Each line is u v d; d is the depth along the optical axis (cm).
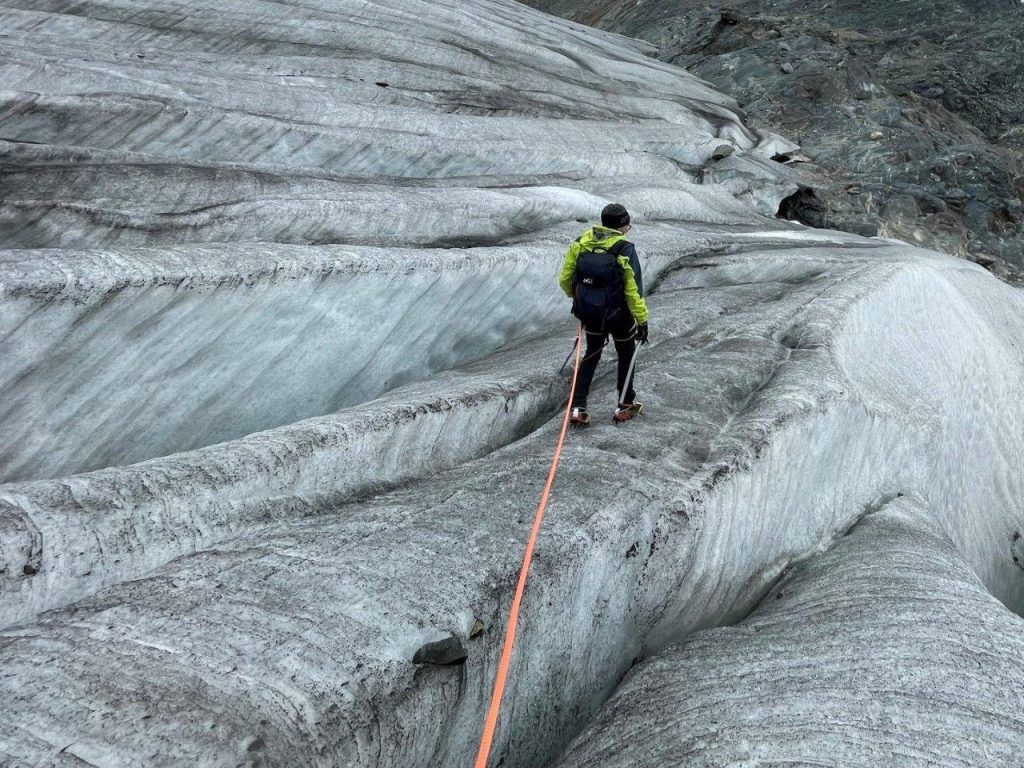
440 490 479
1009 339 1312
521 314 896
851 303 871
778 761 307
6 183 666
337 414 542
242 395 625
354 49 1650
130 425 557
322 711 279
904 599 454
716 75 3177
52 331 482
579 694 414
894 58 3756
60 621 314
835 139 2730
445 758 330
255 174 856
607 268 516
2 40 1055
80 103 858
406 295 725
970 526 933
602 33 3656
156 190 760
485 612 353
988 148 3059
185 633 306
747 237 1361
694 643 437
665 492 480
